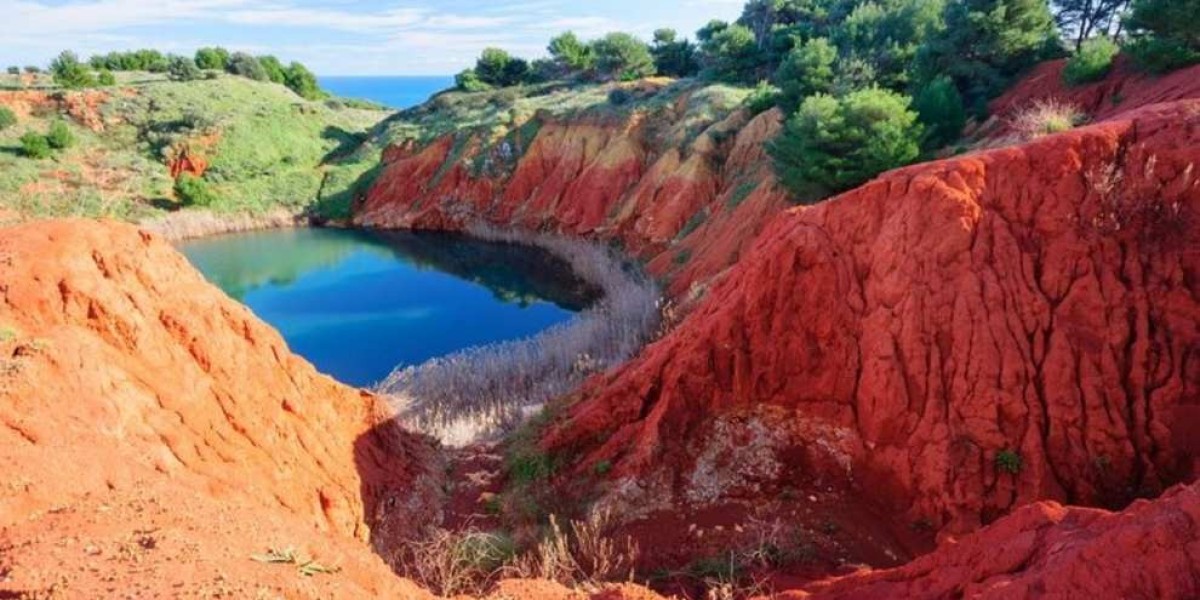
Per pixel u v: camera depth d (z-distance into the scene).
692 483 13.78
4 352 8.93
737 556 11.49
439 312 35.12
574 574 11.41
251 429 11.68
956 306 12.54
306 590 6.77
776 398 14.18
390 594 7.98
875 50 37.31
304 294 38.41
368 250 48.22
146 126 61.94
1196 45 21.86
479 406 20.72
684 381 14.60
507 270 42.22
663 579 11.24
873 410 13.01
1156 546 6.32
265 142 63.97
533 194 51.16
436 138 59.22
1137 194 12.03
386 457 15.12
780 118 36.16
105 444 8.52
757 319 14.37
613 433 15.42
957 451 11.95
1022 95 27.17
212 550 6.86
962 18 30.59
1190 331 11.41
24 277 10.18
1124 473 11.27
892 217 13.64
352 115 80.88
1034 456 11.52
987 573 7.86
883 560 11.45
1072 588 6.49
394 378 23.36
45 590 5.69
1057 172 12.58
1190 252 11.66
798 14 62.31
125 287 11.21
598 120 49.84
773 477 13.60
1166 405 11.28
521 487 15.03
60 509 7.07
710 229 34.06
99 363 9.59
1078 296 12.01
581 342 24.31
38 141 53.75
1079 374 11.73
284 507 11.25
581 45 74.06
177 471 9.40
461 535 12.62
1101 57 24.44
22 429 7.85
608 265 38.00
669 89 52.16
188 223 52.00
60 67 69.50
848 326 13.77
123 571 6.12
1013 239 12.59
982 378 12.09
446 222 53.69
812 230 14.52
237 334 13.01
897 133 24.52
